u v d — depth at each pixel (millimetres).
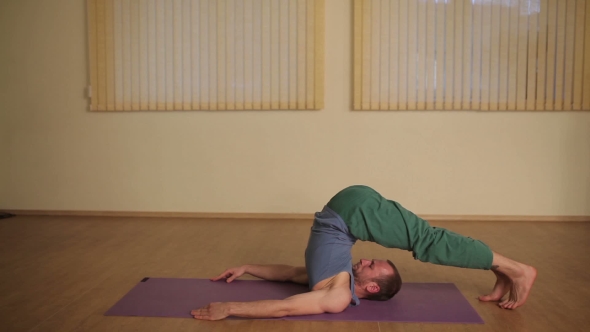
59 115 5180
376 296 2648
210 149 5094
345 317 2457
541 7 4785
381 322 2408
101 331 2307
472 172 4949
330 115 4988
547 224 4797
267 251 3764
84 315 2492
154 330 2318
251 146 5062
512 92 4844
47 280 3051
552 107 4832
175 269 3281
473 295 2807
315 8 4910
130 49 5039
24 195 5246
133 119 5125
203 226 4680
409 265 3398
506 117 4902
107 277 3109
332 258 2559
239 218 5078
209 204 5129
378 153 4980
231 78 5004
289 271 2959
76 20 5102
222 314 2410
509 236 4297
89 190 5211
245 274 3162
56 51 5137
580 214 4934
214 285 2922
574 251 3793
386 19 4848
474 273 3209
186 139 5102
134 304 2621
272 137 5043
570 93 4824
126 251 3752
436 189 4973
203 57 5000
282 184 5066
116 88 5078
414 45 4848
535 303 2686
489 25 4809
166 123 5105
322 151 5016
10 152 5238
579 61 4801
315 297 2459
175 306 2596
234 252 3736
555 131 4891
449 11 4809
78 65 5129
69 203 5230
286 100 4984
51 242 4031
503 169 4938
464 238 2516
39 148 5219
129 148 5148
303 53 4945
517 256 3643
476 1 4801
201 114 5074
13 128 5230
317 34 4922
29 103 5199
